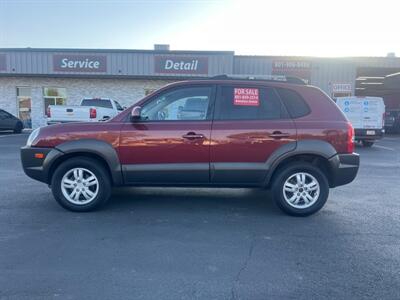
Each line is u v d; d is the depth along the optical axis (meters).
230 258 3.75
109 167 5.05
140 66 22.23
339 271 3.48
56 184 5.14
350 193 6.61
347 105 15.41
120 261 3.64
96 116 13.80
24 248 3.94
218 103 5.07
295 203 5.13
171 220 4.92
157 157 5.01
